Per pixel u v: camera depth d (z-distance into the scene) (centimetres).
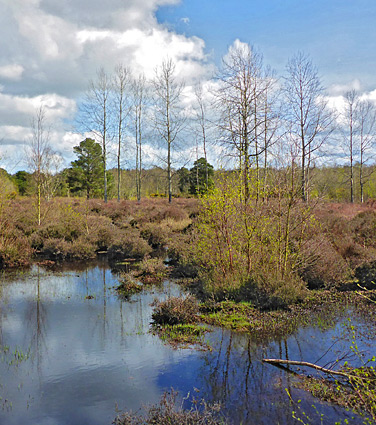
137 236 1677
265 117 1258
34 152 2011
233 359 535
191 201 3319
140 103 3366
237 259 875
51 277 1111
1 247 1298
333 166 3328
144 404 420
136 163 3409
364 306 752
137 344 599
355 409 398
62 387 463
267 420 384
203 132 2880
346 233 1338
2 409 416
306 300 793
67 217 1891
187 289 940
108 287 984
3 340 623
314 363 512
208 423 374
